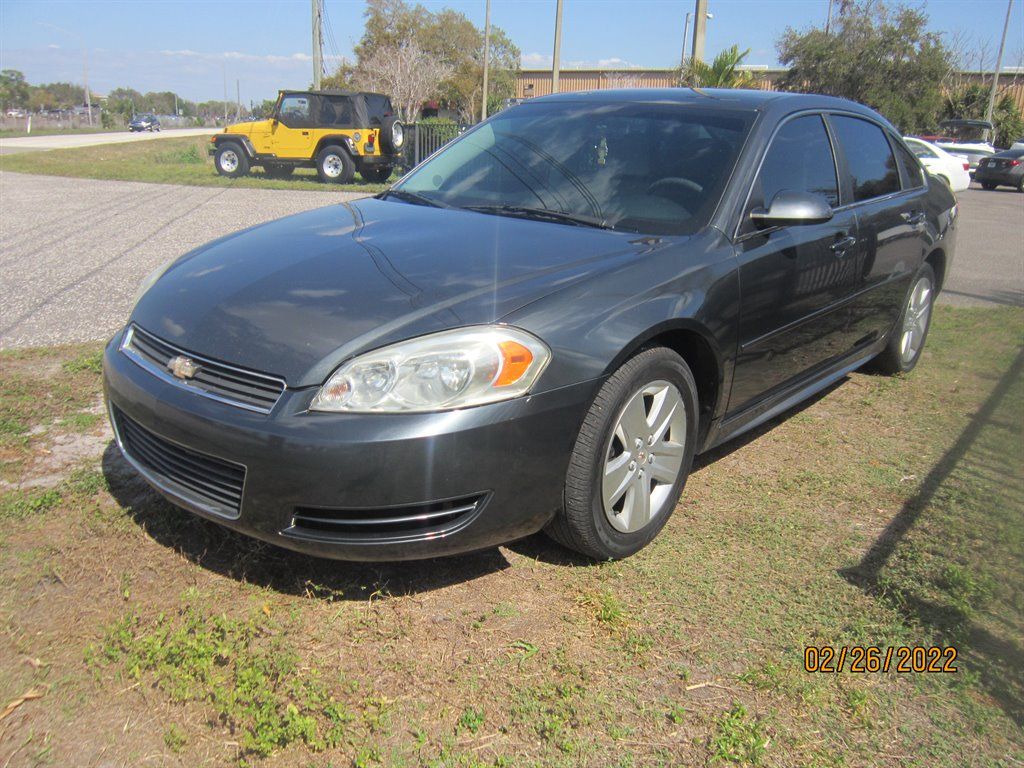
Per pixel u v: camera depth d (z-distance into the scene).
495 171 3.85
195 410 2.53
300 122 18.50
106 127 65.19
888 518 3.40
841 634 2.62
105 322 5.77
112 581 2.72
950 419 4.56
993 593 2.86
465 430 2.40
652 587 2.83
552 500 2.65
